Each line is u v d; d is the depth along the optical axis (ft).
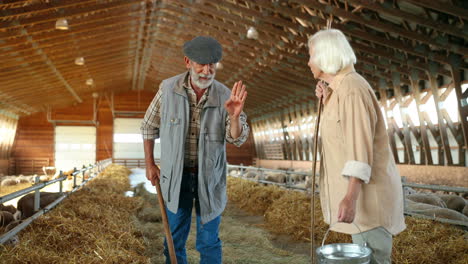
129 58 56.18
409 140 36.91
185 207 7.97
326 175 5.85
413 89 34.09
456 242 12.29
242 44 43.55
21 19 30.35
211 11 34.76
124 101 83.51
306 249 14.55
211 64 7.16
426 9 25.36
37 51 40.24
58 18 31.22
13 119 74.43
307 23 33.81
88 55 46.29
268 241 15.10
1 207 15.20
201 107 7.75
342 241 14.67
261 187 26.14
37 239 11.02
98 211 15.89
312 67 5.95
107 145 82.64
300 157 63.00
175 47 50.42
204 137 7.64
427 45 29.01
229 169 51.83
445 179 32.24
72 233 11.73
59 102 75.61
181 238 8.04
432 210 15.01
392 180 5.49
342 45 5.63
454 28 24.61
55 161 80.18
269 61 45.85
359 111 5.32
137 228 15.42
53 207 15.78
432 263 11.55
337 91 5.59
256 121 82.58
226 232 16.33
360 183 5.14
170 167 7.61
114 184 33.68
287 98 60.80
